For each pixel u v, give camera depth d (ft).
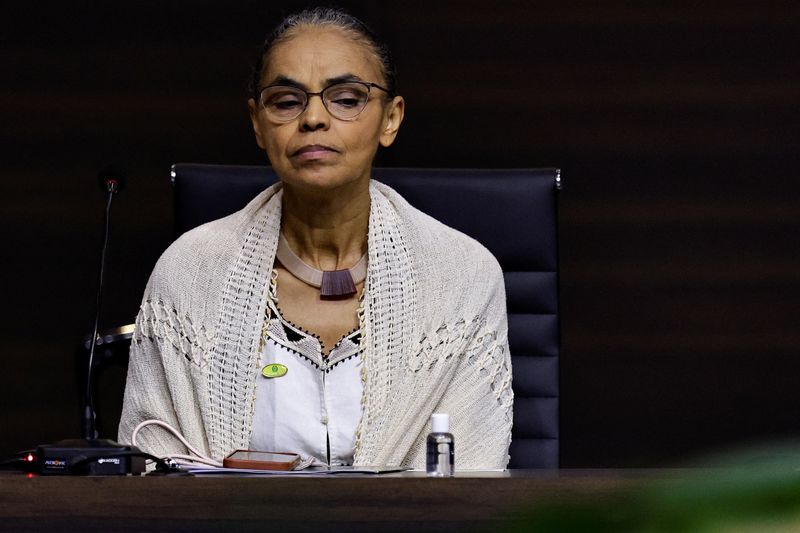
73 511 11.35
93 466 14.02
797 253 43.27
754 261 43.39
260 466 15.43
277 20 44.98
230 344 21.50
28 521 11.36
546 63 44.29
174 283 22.18
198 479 11.30
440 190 25.59
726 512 2.27
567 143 44.21
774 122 43.50
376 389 21.12
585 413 43.52
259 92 21.53
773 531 2.24
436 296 22.07
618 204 43.96
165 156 44.78
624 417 43.47
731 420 43.19
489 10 44.37
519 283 25.61
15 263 44.42
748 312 43.32
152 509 11.26
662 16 43.91
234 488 11.25
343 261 22.33
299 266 21.98
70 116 44.70
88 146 44.68
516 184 25.76
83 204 44.55
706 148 43.73
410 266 22.22
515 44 44.34
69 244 44.47
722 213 43.57
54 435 44.24
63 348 44.37
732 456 2.52
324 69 20.65
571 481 11.34
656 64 43.91
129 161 44.78
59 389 44.29
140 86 44.86
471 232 25.57
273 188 23.40
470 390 22.08
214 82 44.93
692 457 2.92
